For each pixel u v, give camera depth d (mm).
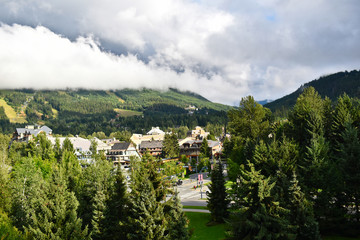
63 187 31203
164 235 28953
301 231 27109
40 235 26438
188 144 130750
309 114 57906
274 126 83375
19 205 40031
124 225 30188
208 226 41438
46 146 98625
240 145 69500
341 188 32156
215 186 42594
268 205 26562
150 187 29984
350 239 29688
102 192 35531
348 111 55562
